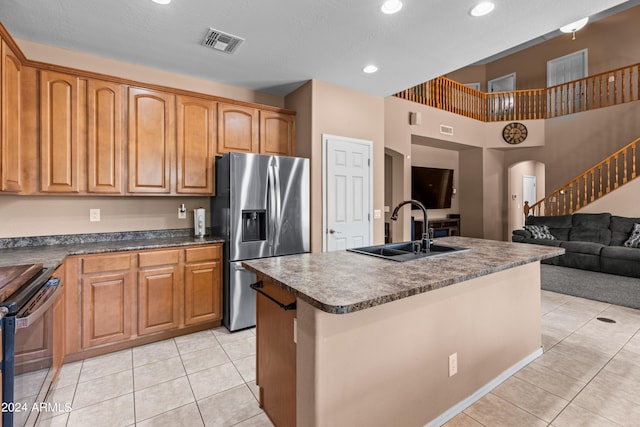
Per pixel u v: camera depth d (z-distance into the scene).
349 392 1.39
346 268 1.71
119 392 2.04
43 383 1.69
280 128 3.62
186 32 2.49
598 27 7.29
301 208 3.36
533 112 7.96
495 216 7.94
